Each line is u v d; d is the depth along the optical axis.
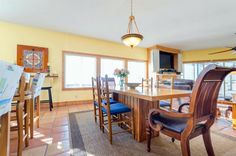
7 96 0.85
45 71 4.01
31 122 1.95
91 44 4.93
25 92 1.54
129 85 2.42
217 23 3.65
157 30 4.18
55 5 2.76
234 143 1.84
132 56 6.03
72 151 1.64
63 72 4.39
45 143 1.82
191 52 7.10
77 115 3.19
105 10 2.96
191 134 1.16
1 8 2.87
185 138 1.12
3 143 0.98
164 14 3.13
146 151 1.64
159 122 1.36
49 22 3.60
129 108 2.02
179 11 2.98
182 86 3.82
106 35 4.65
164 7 2.82
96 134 2.12
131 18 3.06
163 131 1.31
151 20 3.46
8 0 2.58
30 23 3.66
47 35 4.12
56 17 3.30
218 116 3.00
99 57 5.12
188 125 1.10
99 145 1.78
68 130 2.28
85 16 3.25
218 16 3.23
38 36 3.98
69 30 4.18
